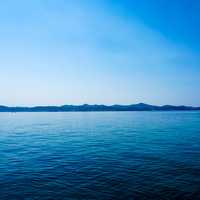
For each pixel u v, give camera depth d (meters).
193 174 13.29
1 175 13.46
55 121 78.44
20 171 14.38
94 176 13.14
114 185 11.48
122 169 14.69
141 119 82.81
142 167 15.14
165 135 33.91
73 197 9.92
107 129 45.56
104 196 9.98
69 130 44.50
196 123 59.38
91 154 20.11
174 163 16.16
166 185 11.35
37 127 52.84
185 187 11.04
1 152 21.39
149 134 35.50
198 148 22.53
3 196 10.06
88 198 9.79
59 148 23.64
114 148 23.23
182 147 23.20
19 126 56.41
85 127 51.47
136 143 26.44
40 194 10.30
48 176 13.22
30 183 11.90
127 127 49.59
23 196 10.06
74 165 15.95
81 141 29.03
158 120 74.56
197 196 9.89
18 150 22.50
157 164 15.94
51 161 17.33
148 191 10.54
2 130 45.28
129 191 10.58
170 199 9.59
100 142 27.91
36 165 16.02
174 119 79.75
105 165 15.86
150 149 22.27
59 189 10.95
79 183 11.86
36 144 26.67
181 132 37.81
